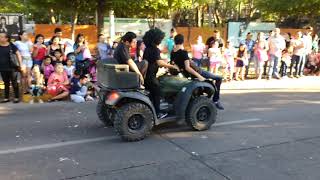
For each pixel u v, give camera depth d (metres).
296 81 14.41
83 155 6.32
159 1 15.52
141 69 7.15
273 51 14.67
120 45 7.16
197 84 7.51
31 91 10.60
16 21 15.52
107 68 6.97
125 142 6.97
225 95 11.50
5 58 10.08
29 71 10.80
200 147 6.70
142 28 21.89
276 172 5.64
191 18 39.41
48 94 10.53
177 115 7.51
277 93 11.90
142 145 6.81
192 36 27.67
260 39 14.69
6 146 6.75
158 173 5.59
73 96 10.48
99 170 5.70
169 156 6.26
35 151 6.50
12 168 5.77
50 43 12.04
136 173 5.59
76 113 9.19
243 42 15.95
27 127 7.94
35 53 11.13
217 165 5.88
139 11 16.44
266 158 6.18
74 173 5.59
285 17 34.72
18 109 9.57
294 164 5.95
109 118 7.91
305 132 7.59
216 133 7.51
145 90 7.25
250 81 14.24
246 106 9.94
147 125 7.09
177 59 7.82
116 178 5.42
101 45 12.72
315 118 8.70
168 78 7.83
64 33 24.34
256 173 5.60
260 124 8.16
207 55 13.77
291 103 10.38
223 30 26.30
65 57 11.34
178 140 7.08
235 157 6.22
